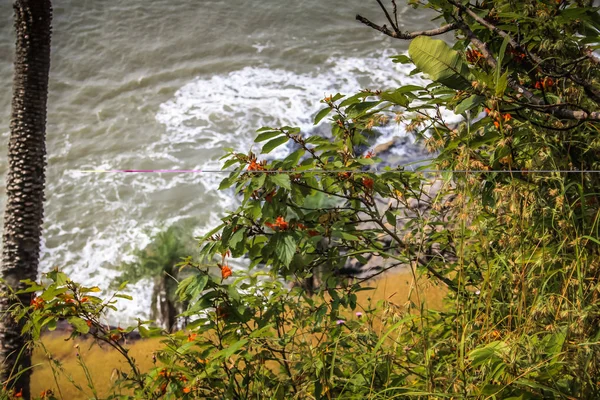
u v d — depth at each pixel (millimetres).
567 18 2158
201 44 27094
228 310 2428
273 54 26609
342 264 2496
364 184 2510
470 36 2193
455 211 2355
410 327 2285
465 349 2057
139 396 2445
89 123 22625
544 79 2266
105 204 18562
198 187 18672
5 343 6176
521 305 1965
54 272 2566
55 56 26328
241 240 2422
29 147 7512
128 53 26500
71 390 5367
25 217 7441
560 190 2117
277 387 2246
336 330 2334
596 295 1888
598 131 2160
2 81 24781
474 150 2283
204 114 22656
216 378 2404
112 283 14117
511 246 2107
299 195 2518
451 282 2373
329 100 2459
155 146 21266
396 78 24781
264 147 2482
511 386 1812
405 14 29188
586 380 1708
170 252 11258
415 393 1882
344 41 27438
